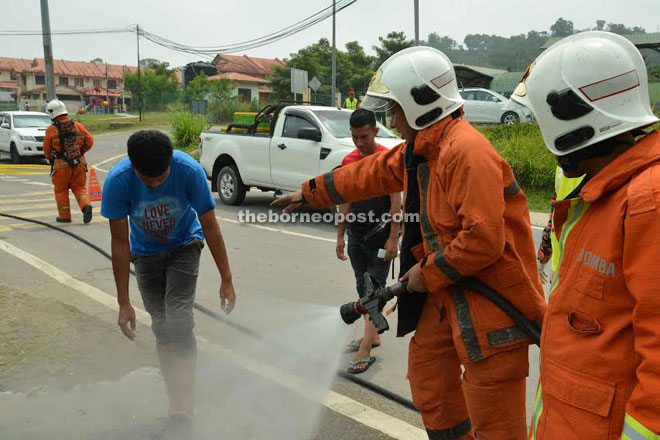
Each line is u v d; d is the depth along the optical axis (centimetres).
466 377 232
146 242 317
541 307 225
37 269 616
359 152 408
